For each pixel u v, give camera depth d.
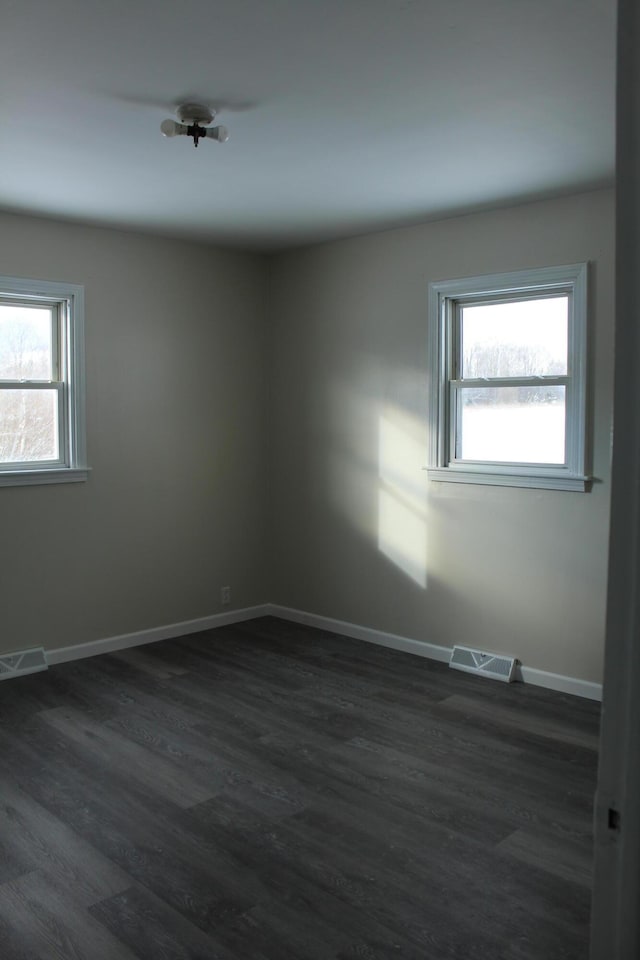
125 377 5.04
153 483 5.23
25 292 4.57
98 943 2.27
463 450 4.77
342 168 3.67
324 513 5.53
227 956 2.22
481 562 4.66
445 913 2.42
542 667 4.43
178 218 4.64
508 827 2.93
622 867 0.61
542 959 2.21
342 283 5.26
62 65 2.57
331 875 2.62
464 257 4.59
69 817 2.99
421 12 2.22
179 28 2.32
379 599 5.23
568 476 4.19
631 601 0.60
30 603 4.71
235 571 5.76
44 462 4.77
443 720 3.96
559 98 2.85
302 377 5.59
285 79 2.69
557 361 4.32
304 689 4.40
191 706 4.13
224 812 3.03
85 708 4.11
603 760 0.62
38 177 3.80
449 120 3.06
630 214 0.59
